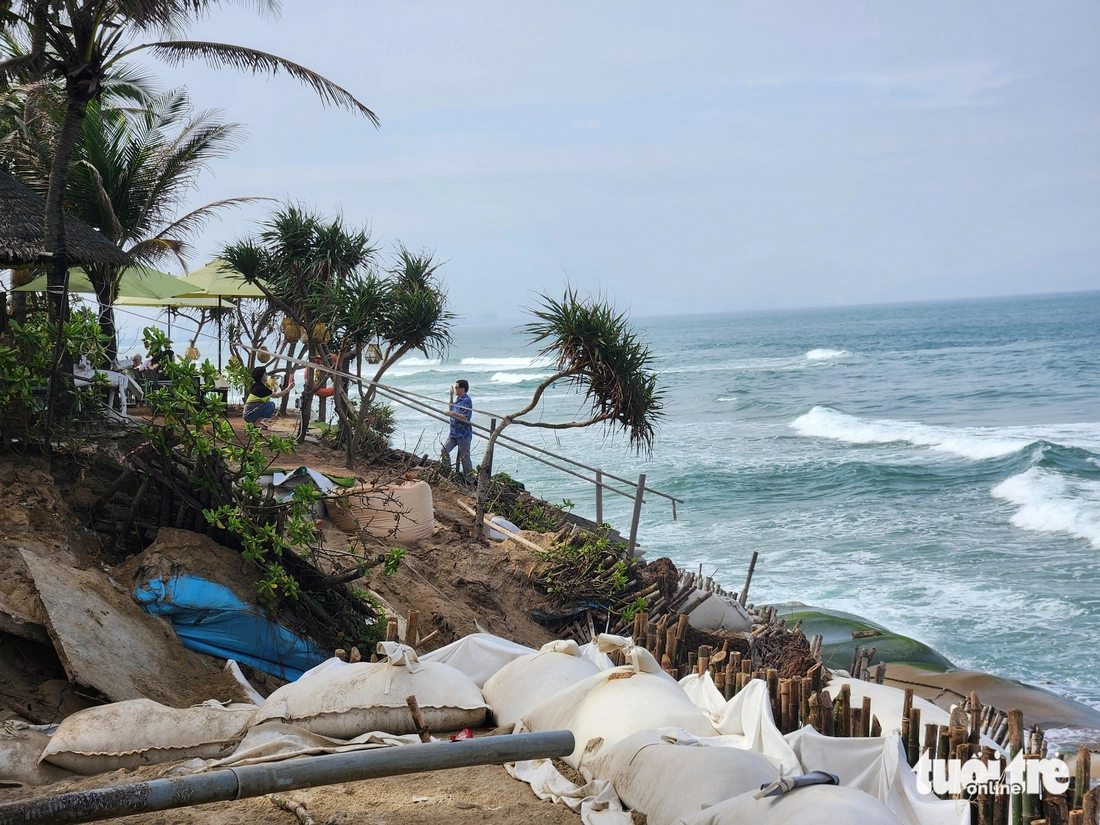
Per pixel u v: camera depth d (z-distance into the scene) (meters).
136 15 9.45
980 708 5.79
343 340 14.87
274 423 17.73
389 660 5.77
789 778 3.97
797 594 18.78
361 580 9.27
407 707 5.54
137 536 7.49
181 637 7.00
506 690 6.07
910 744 5.29
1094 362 70.56
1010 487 28.45
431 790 4.82
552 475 29.75
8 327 8.52
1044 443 33.66
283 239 15.94
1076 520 23.83
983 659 15.21
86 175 15.22
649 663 5.68
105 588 6.64
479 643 6.82
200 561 7.20
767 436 43.41
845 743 5.09
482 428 12.59
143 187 16.67
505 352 133.25
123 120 17.05
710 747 4.56
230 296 18.34
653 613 11.10
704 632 10.78
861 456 35.81
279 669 7.34
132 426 8.21
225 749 5.17
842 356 94.94
